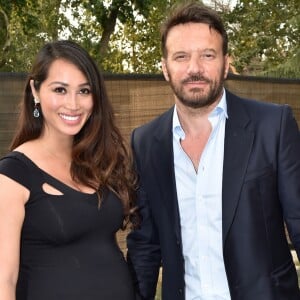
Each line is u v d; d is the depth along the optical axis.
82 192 2.24
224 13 18.95
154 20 19.92
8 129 4.53
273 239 2.37
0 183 2.09
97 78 2.35
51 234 2.13
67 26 17.16
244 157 2.37
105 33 14.42
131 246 2.77
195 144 2.49
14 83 4.53
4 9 12.09
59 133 2.31
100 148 2.42
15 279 2.01
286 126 2.37
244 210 2.34
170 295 2.57
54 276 2.12
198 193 2.43
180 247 2.49
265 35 19.58
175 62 2.39
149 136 2.63
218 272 2.44
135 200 2.55
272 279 2.35
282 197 2.34
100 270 2.21
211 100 2.38
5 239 2.02
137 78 5.06
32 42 16.81
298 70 13.14
